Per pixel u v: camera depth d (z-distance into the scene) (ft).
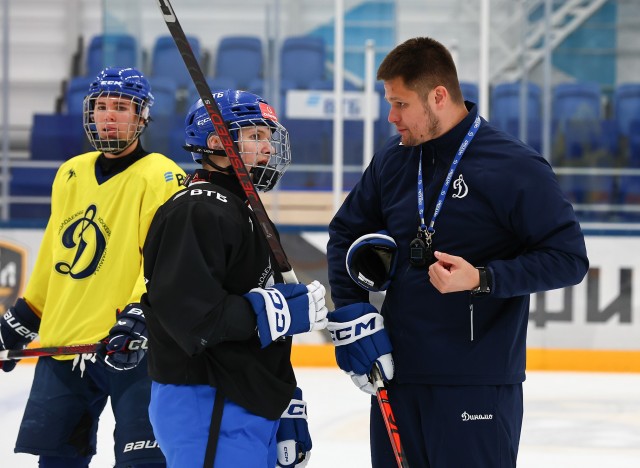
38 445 25.16
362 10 65.26
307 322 19.02
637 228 58.54
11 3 69.00
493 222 20.66
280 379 19.35
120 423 24.45
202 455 18.44
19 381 51.55
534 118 64.13
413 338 20.98
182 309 17.74
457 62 61.46
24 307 26.76
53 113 68.23
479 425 20.58
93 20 69.67
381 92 63.93
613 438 41.04
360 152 63.31
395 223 21.62
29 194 65.41
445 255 19.45
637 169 64.90
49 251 26.53
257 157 19.99
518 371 21.09
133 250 25.18
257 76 66.90
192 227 18.13
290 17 66.39
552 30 66.49
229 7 66.74
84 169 25.98
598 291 57.11
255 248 19.20
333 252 23.26
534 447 39.47
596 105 65.16
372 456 22.45
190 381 18.63
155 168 25.43
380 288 21.57
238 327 18.13
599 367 57.26
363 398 48.16
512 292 19.70
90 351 23.82
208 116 19.88
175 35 18.30
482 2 58.34
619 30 66.54
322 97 63.82
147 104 25.50
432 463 21.06
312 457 37.24
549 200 20.21
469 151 20.89
